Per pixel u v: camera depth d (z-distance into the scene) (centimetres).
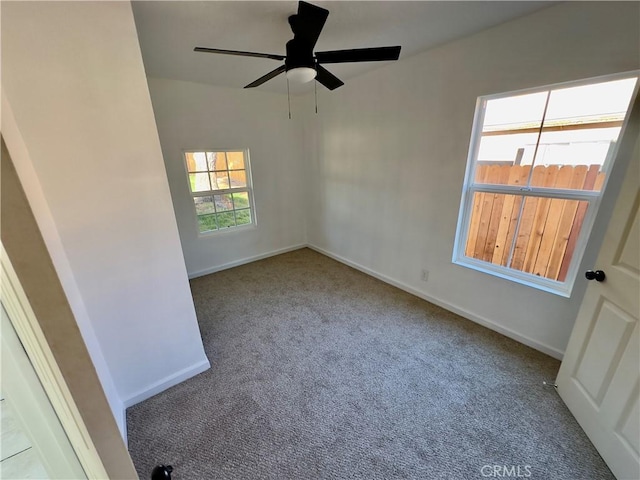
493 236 224
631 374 118
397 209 288
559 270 191
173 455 139
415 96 242
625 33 139
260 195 388
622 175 153
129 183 141
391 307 270
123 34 126
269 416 159
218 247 367
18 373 50
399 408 162
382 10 159
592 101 162
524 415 155
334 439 145
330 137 346
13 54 104
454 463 133
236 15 159
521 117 192
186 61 232
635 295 117
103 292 145
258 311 268
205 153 337
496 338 221
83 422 57
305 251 438
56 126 117
